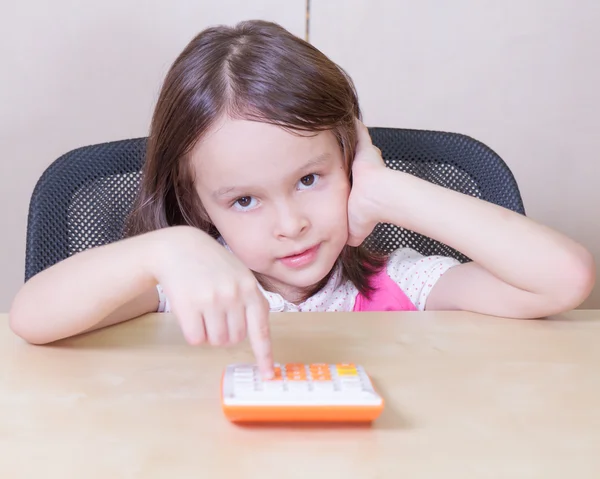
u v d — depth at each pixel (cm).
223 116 76
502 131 177
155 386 50
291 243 79
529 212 182
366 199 82
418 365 55
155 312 78
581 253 73
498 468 38
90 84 167
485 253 75
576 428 43
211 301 52
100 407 46
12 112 167
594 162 180
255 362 55
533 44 173
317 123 76
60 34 165
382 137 98
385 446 40
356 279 97
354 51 170
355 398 42
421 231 80
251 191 77
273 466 38
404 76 172
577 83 176
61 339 63
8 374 52
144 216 89
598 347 60
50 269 68
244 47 81
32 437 41
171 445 40
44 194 88
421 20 170
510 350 59
